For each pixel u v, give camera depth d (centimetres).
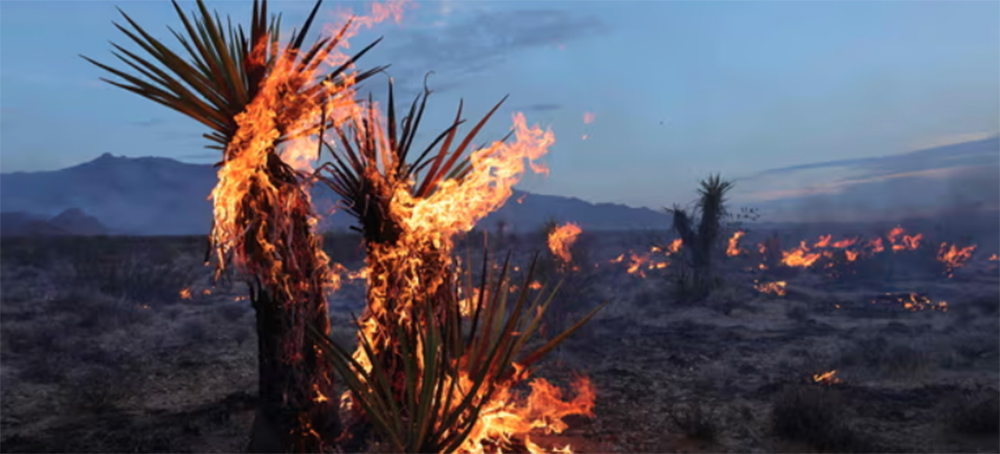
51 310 1461
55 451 632
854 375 945
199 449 633
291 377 545
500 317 591
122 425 716
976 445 650
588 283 1571
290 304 538
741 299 1845
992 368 979
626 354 1109
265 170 531
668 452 647
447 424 523
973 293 2016
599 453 639
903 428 711
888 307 1731
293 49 525
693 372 984
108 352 1110
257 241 524
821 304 1805
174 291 1902
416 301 580
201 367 1023
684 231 2009
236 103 529
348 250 1672
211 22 511
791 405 698
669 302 1816
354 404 607
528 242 1995
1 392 856
